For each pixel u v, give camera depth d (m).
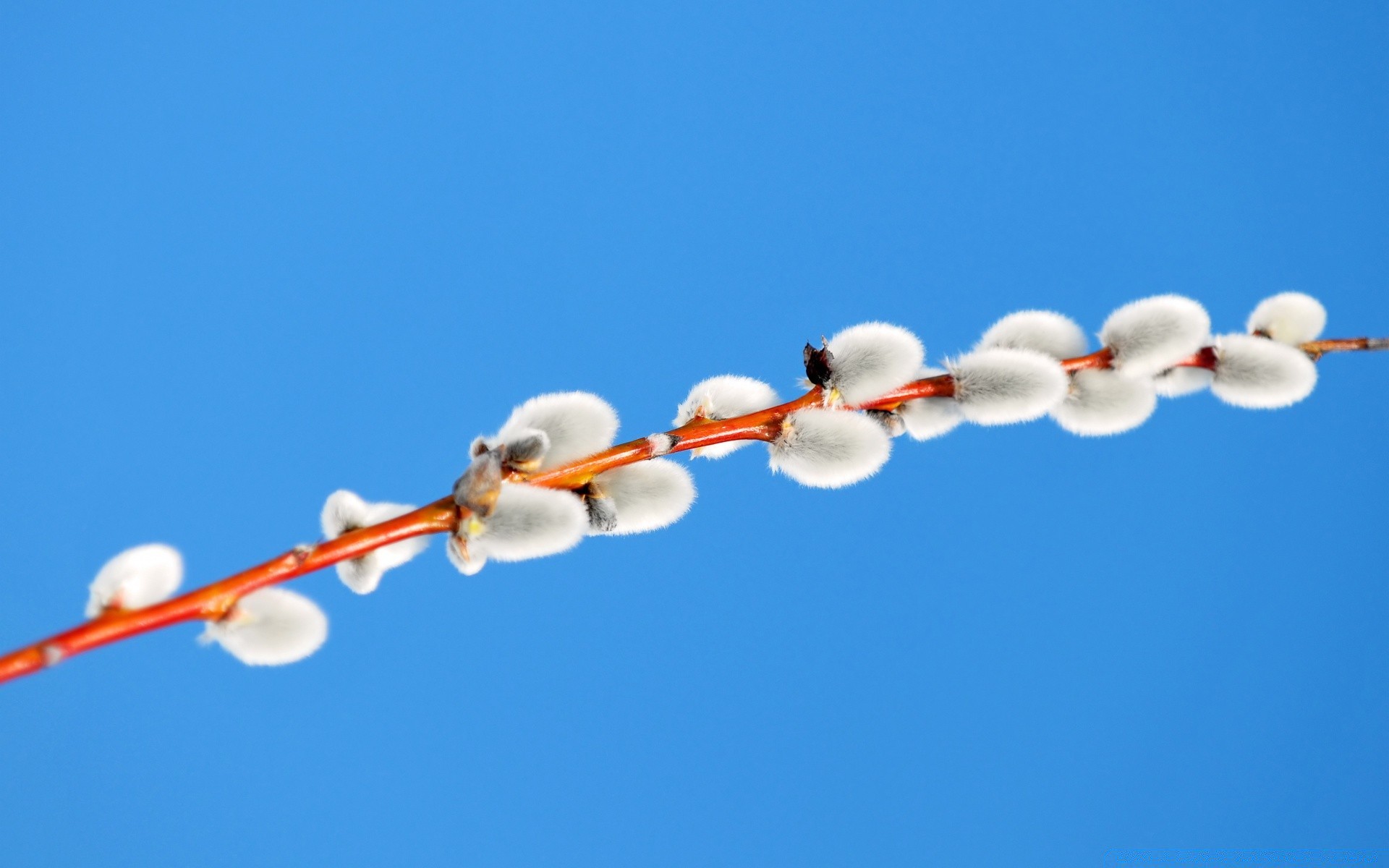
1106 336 0.52
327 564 0.47
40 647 0.45
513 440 0.48
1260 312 0.54
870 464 0.50
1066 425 0.52
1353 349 0.53
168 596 0.46
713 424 0.50
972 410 0.51
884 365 0.50
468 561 0.47
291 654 0.46
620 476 0.49
